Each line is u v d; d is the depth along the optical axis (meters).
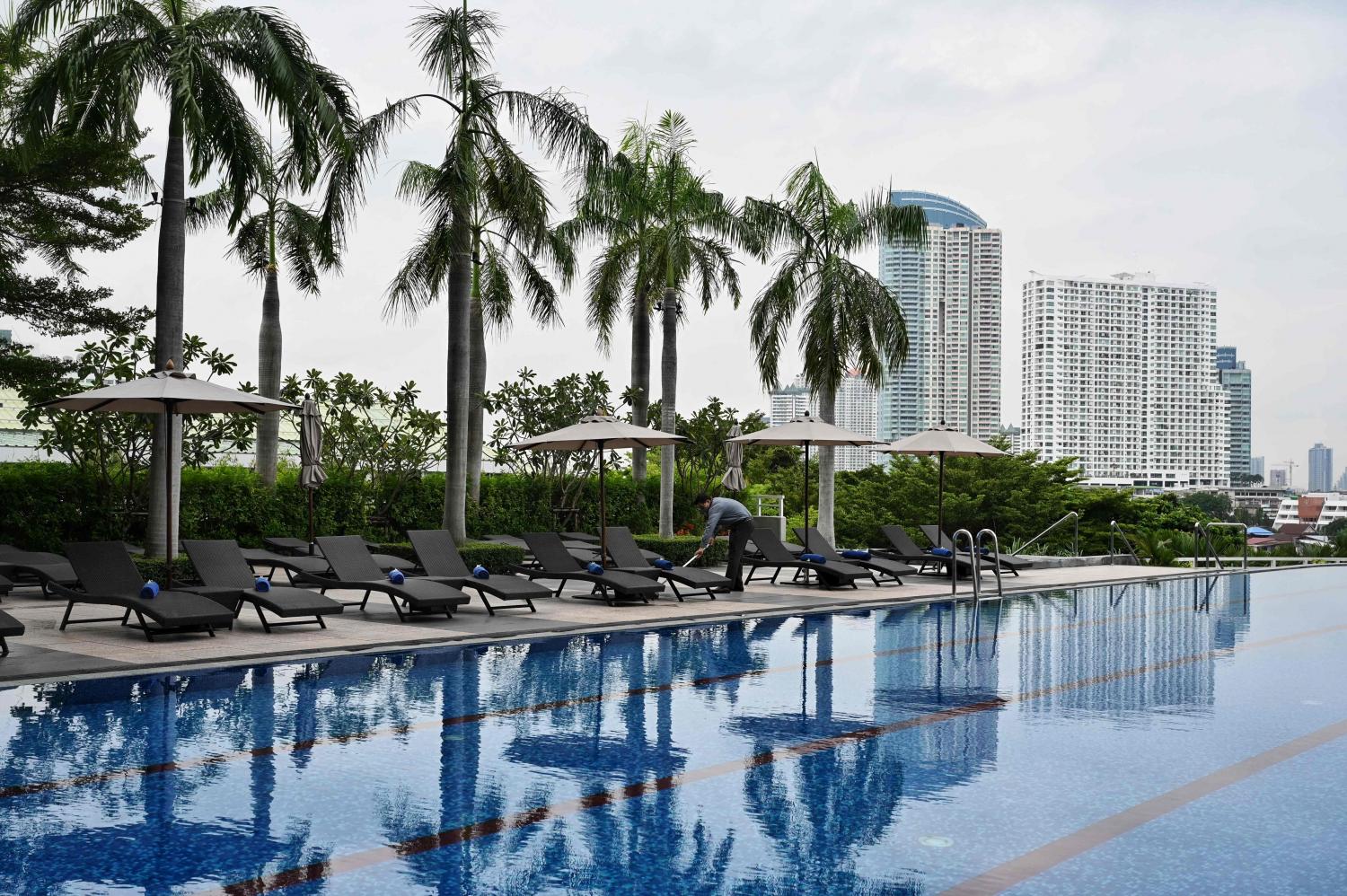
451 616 12.06
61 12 13.93
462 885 4.00
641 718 7.15
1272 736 6.82
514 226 17.58
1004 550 28.42
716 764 5.94
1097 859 4.40
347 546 12.33
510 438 21.86
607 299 22.88
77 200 17.81
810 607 14.08
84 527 15.66
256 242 21.61
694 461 24.20
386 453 19.55
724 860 4.34
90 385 15.91
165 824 4.68
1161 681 8.96
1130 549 25.33
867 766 5.95
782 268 21.98
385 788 5.31
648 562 15.61
